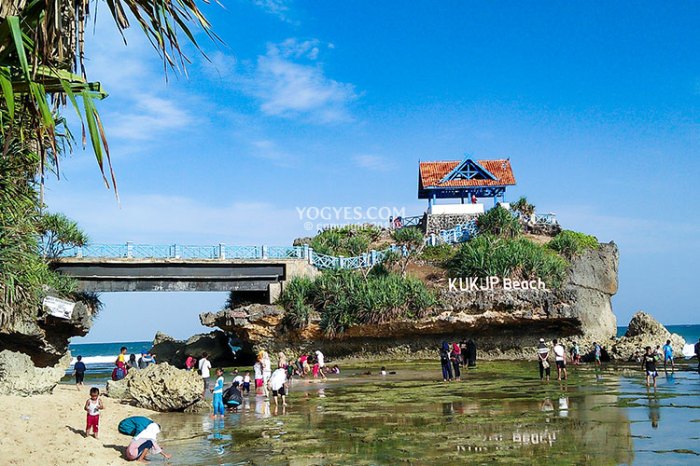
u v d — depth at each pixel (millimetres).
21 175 14672
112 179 6793
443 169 62156
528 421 14883
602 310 47969
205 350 47500
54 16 7238
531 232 54406
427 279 47438
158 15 7449
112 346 167625
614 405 17125
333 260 49406
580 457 10609
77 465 11203
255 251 45562
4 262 17688
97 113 6852
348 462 11133
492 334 42844
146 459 12055
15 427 13312
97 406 14188
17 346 25891
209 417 18328
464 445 12250
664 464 9820
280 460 11578
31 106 7312
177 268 43312
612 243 51969
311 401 21578
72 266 40562
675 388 21328
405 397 21578
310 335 42312
